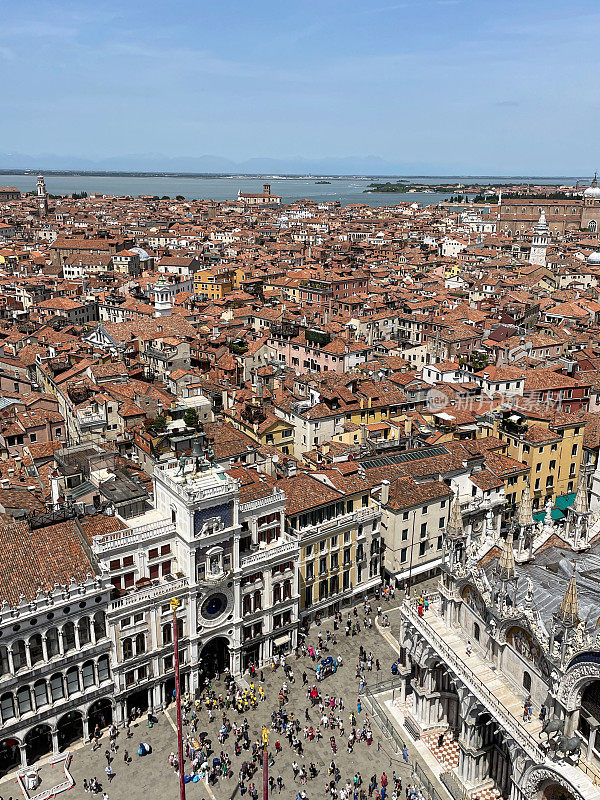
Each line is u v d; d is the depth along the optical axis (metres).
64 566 67.69
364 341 193.62
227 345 179.38
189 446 96.56
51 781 64.25
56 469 87.56
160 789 63.81
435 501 96.50
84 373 135.38
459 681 63.50
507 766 62.28
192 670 76.00
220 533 74.62
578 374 147.25
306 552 85.94
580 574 64.12
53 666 65.44
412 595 93.75
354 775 65.69
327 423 119.25
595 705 51.78
